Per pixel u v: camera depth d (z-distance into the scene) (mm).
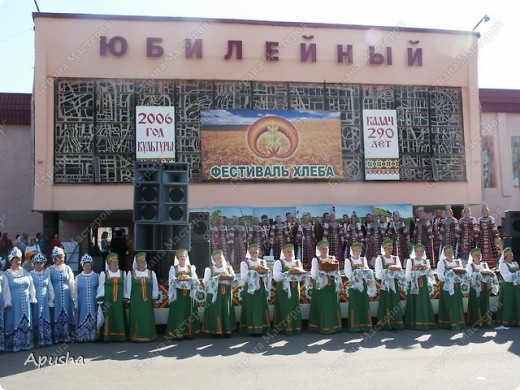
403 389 6473
